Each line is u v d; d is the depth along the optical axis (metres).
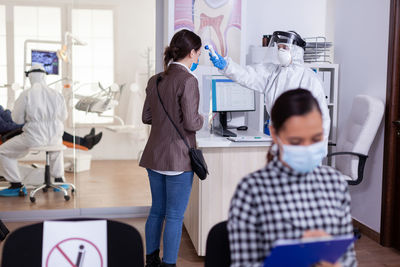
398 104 3.39
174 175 2.65
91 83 4.22
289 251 1.00
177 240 2.76
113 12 4.15
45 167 4.27
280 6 4.32
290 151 1.10
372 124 3.36
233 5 3.85
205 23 3.84
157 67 4.23
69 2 4.10
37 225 1.32
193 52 2.63
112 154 4.36
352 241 1.04
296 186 1.15
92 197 4.32
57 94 4.20
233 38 3.89
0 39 4.04
